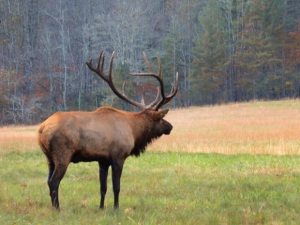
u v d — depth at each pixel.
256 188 30.11
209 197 27.58
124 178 34.81
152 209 24.41
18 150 55.12
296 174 35.38
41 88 176.75
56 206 23.27
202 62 175.12
